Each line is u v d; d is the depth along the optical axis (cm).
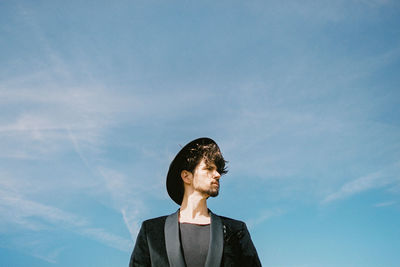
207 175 354
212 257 326
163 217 359
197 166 358
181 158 370
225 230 345
